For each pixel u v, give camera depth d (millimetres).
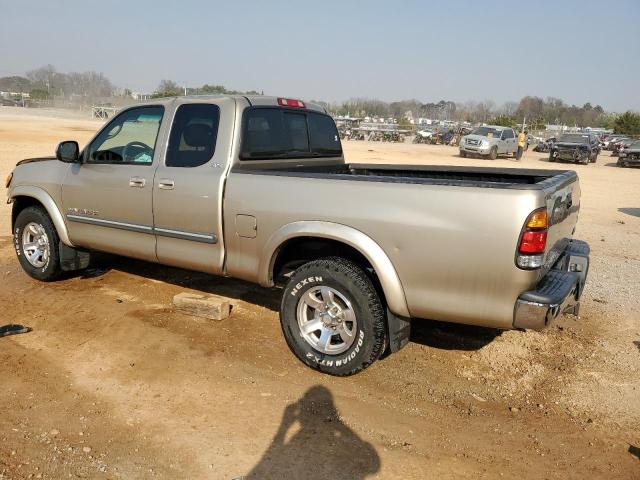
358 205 3941
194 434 3518
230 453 3348
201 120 4828
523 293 3555
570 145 30625
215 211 4598
